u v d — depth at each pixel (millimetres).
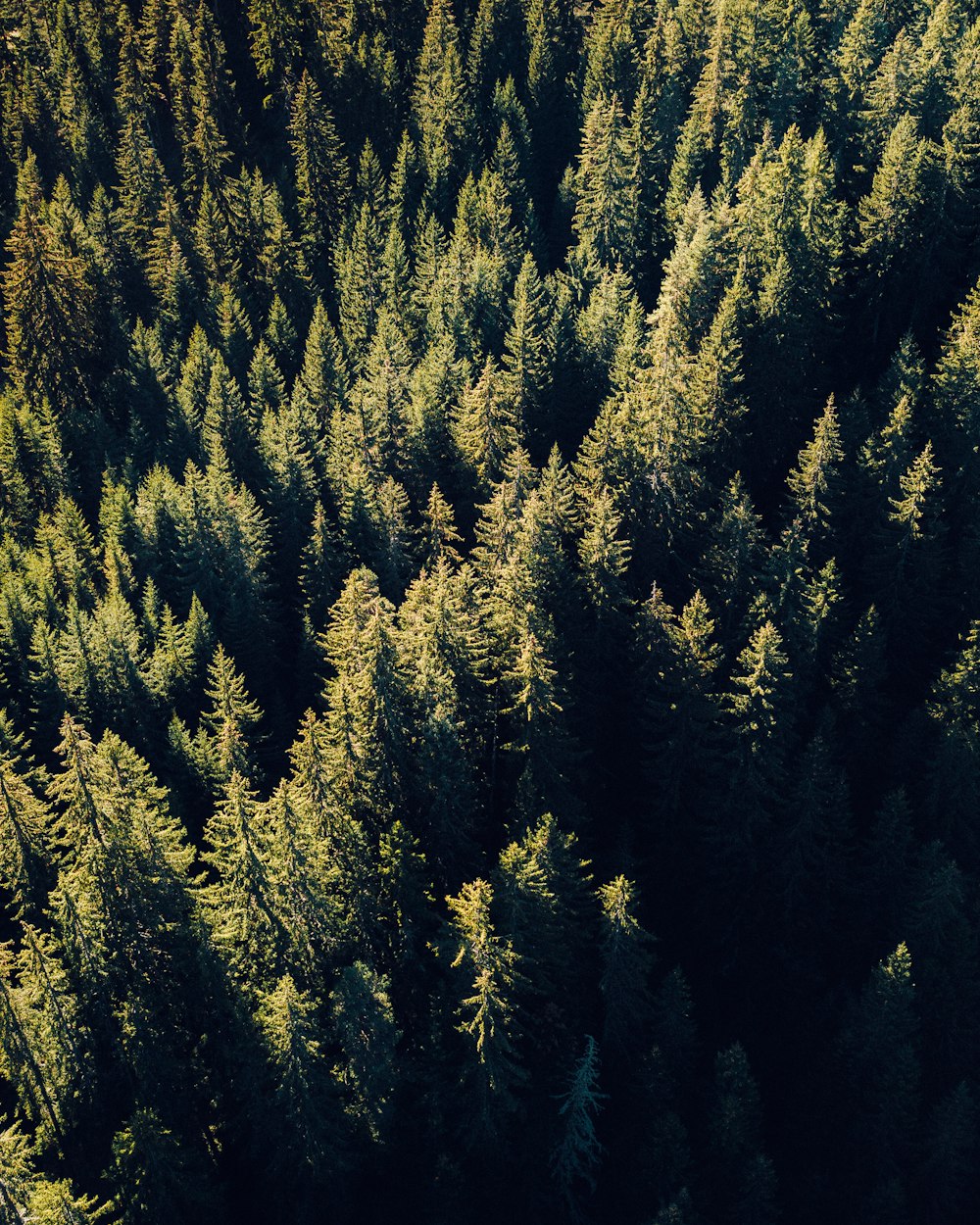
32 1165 34625
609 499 47750
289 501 60406
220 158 100000
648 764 44656
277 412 73375
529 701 39812
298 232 94812
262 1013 33969
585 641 45969
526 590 43906
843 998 40781
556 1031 36438
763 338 55625
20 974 35906
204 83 102062
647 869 44688
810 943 42844
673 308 53812
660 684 42938
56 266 78375
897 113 72562
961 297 61312
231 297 84125
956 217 61781
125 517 63500
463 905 33938
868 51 83250
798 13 90875
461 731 40812
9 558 62375
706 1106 38031
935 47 77938
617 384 59500
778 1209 35344
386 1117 34844
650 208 79438
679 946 44156
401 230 88000
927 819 43312
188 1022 36156
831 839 41875
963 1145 35719
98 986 34406
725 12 83938
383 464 59750
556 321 63250
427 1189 35625
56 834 44531
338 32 104312
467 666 41219
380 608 40406
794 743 43094
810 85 83625
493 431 55312
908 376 53812
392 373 61469
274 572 60719
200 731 47656
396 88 103312
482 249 77500
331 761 37906
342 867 36719
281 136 106812
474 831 40344
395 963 37438
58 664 51156
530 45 99938
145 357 79812
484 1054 33312
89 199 102375
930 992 38438
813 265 58344
